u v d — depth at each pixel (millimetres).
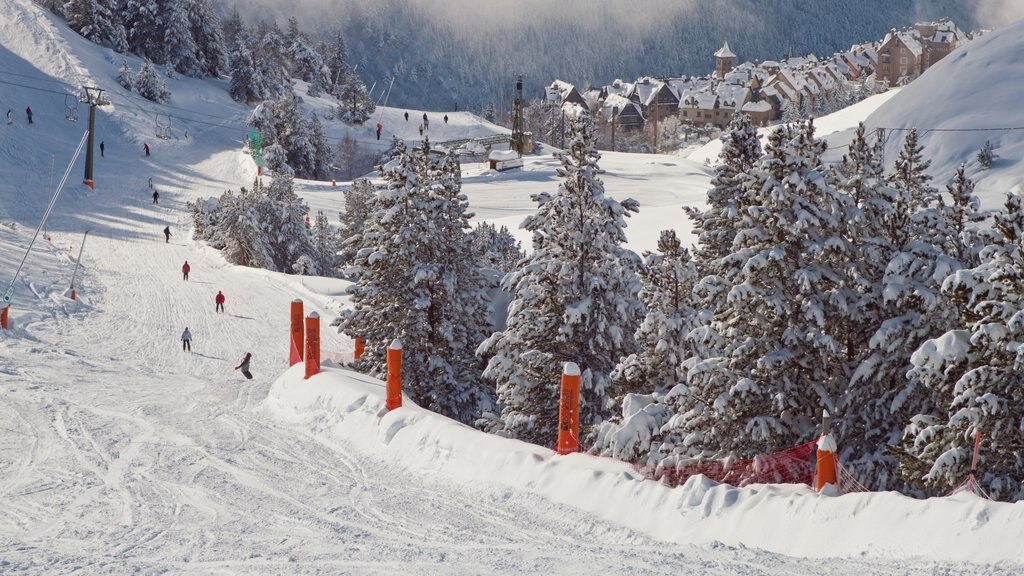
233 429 42000
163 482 32625
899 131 196125
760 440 36219
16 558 22859
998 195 153250
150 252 139000
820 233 38469
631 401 40875
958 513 20344
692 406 38406
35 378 56156
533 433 52125
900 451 33469
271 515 28109
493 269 76438
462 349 61781
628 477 27594
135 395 52250
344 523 27016
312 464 35344
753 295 37000
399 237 59844
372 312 61156
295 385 46281
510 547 23953
